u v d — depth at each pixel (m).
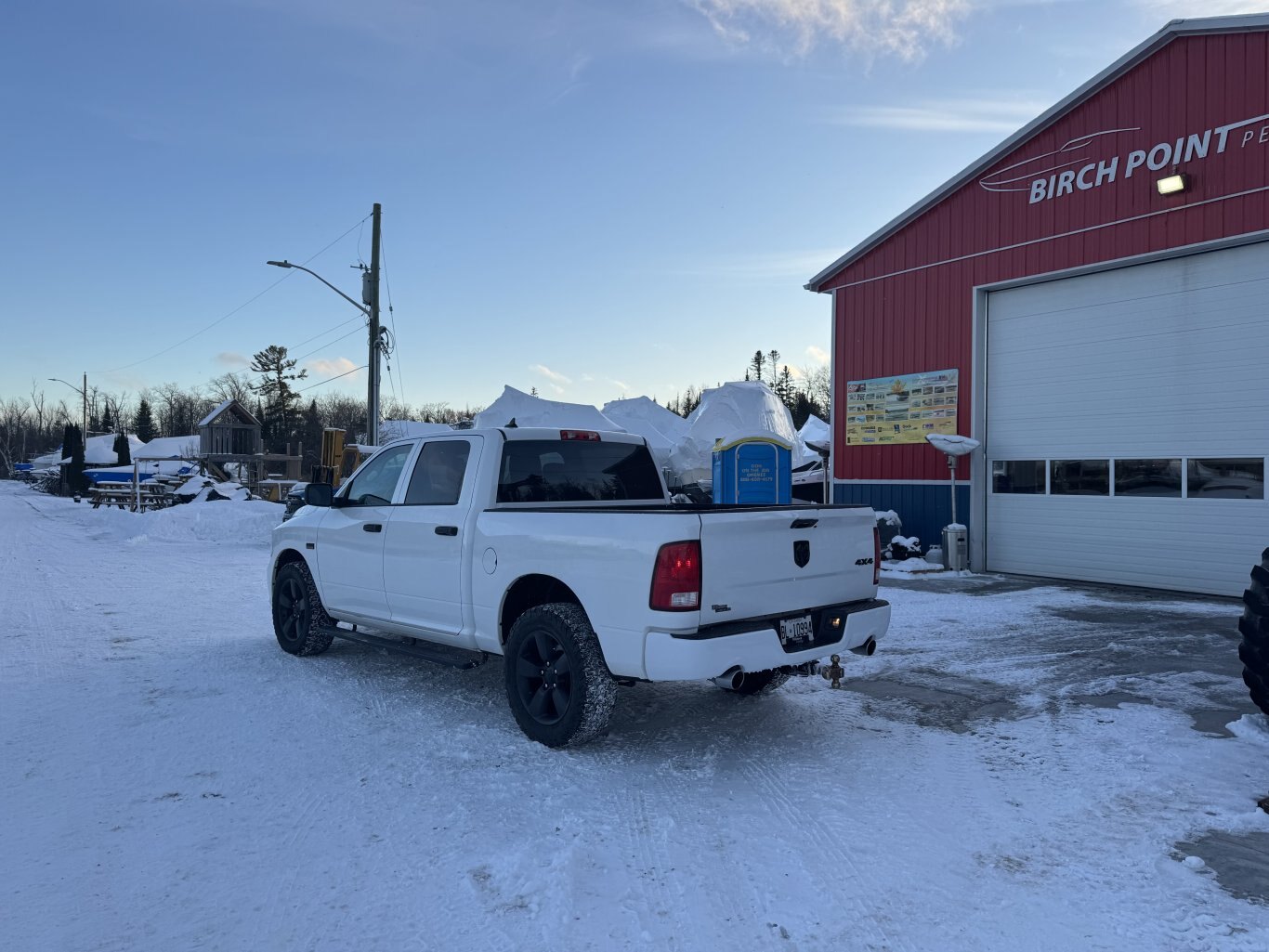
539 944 3.03
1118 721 5.59
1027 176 12.80
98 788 4.48
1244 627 5.26
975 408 13.56
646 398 30.81
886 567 13.64
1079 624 8.99
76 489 56.41
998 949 2.99
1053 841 3.83
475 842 3.82
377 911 3.25
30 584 12.81
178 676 6.86
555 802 4.28
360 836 3.90
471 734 5.35
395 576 6.32
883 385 15.01
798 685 6.57
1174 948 2.97
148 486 36.06
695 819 4.08
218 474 40.62
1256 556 10.55
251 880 3.49
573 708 4.89
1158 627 8.83
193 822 4.05
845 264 15.53
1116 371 11.96
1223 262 10.85
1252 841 3.81
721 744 5.18
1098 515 12.15
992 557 13.52
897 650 7.76
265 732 5.40
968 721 5.65
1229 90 10.55
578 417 25.00
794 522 5.00
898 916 3.21
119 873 3.55
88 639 8.45
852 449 15.58
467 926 3.15
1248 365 10.63
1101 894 3.35
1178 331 11.29
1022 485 13.13
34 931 3.11
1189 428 11.19
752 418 24.27
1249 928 3.09
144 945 3.02
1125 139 11.59
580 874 3.53
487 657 5.84
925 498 14.38
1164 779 4.54
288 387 71.88
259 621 9.48
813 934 3.09
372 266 23.92
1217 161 10.68
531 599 5.59
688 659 4.43
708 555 4.57
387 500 6.72
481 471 5.82
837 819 4.08
